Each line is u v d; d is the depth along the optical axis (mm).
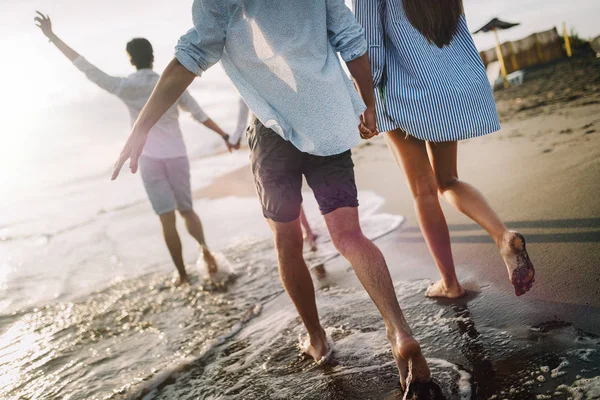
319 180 1962
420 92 2164
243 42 1790
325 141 1834
